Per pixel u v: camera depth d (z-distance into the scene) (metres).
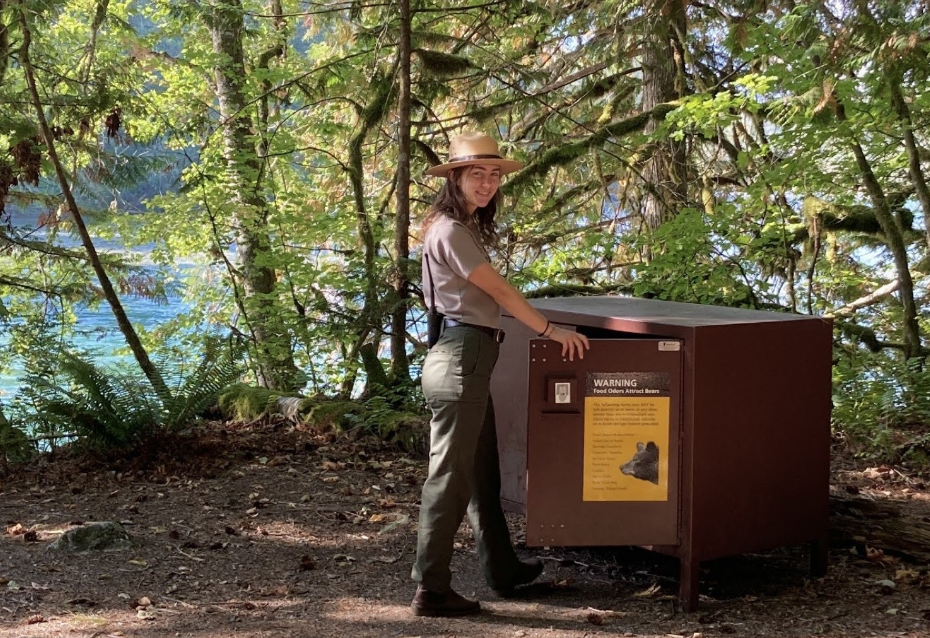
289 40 14.03
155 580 3.89
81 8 11.98
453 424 3.44
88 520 4.68
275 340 8.58
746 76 7.73
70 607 3.54
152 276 11.59
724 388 3.66
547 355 3.59
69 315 11.70
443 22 11.82
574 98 11.74
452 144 3.49
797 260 10.70
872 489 5.57
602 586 4.00
